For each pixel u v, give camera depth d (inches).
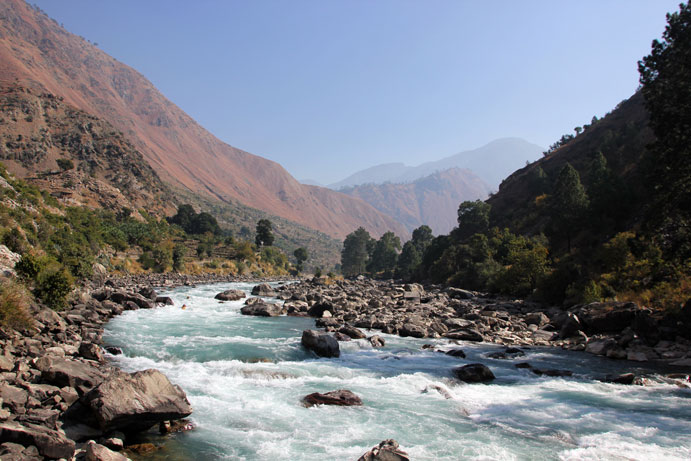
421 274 5536.4
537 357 1127.6
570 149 6146.7
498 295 2847.0
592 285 1839.3
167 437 532.7
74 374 616.1
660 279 1683.1
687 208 1358.3
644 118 5123.0
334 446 521.7
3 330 820.0
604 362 1072.2
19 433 420.5
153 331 1221.1
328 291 2901.1
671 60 1392.7
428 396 745.6
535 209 5064.0
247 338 1182.9
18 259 1676.9
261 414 620.7
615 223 2965.1
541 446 546.6
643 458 516.1
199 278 4534.9
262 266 6993.1
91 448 430.0
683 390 821.2
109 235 4446.4
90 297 1577.3
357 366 949.8
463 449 528.7
